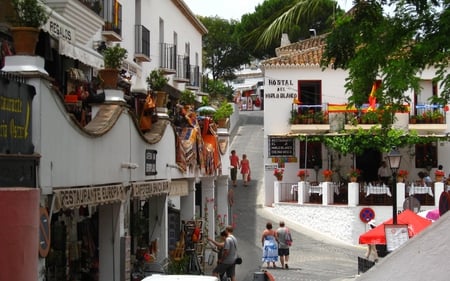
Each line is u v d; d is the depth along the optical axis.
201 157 19.78
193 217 19.34
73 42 13.13
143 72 23.19
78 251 13.46
